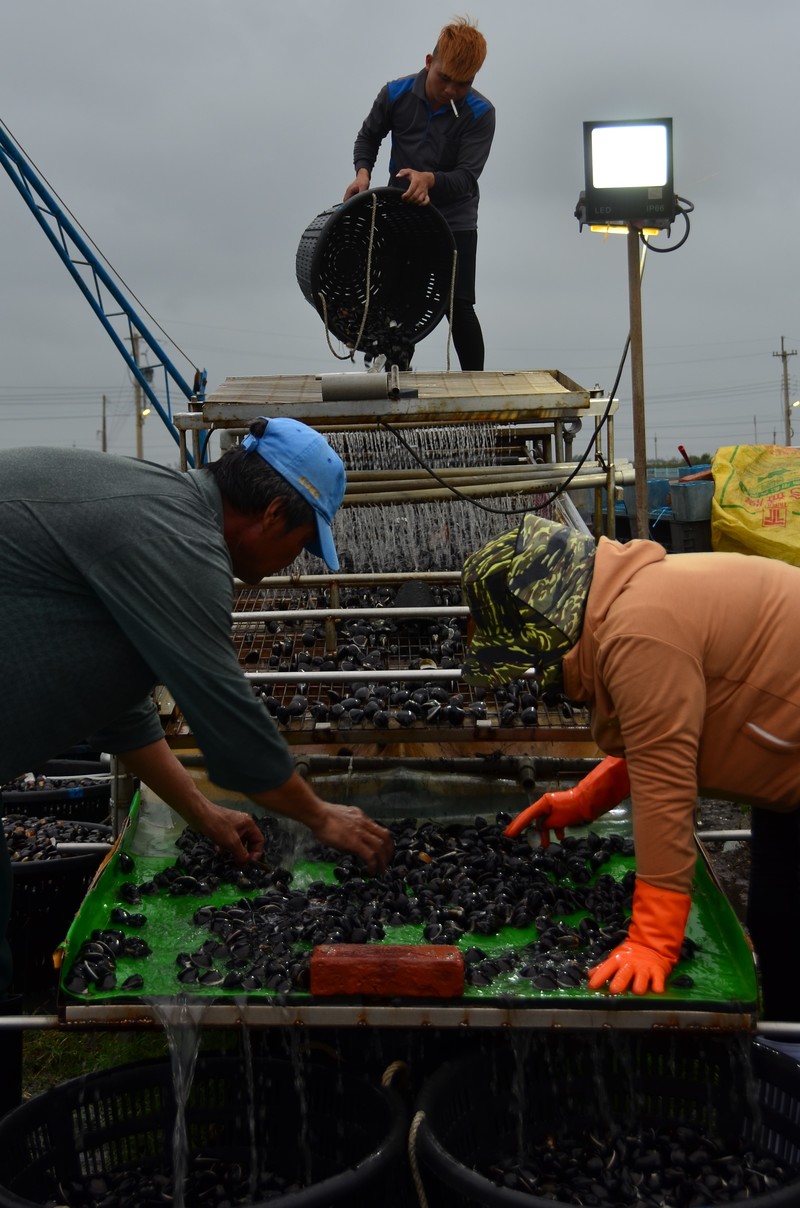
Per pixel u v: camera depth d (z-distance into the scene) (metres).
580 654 2.46
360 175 5.35
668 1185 2.37
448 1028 2.32
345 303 4.73
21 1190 2.32
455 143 5.33
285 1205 2.04
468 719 3.34
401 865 2.99
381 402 3.92
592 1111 2.56
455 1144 2.40
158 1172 2.54
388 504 4.29
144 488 2.29
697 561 2.52
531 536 2.58
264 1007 2.28
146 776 2.80
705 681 2.42
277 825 3.20
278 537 2.42
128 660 2.33
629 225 3.94
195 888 2.90
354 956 2.29
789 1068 2.41
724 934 2.57
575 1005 2.25
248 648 4.02
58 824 4.32
